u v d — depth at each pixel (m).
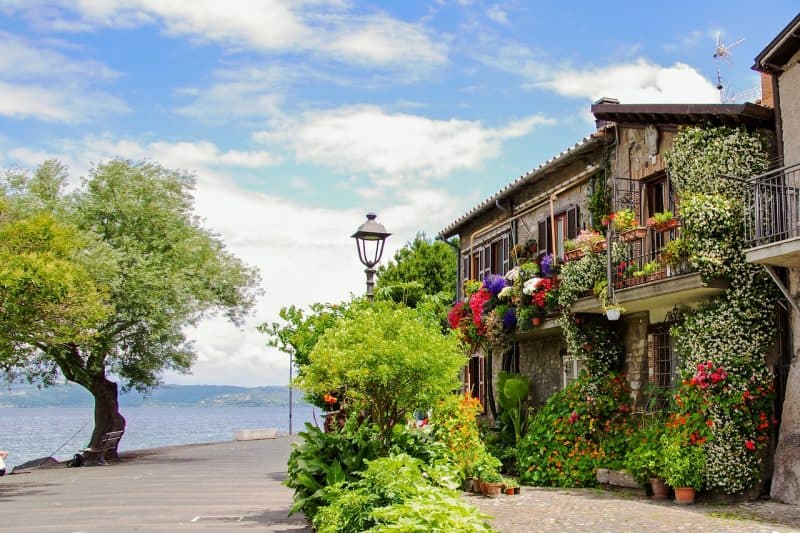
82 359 30.55
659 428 14.16
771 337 12.86
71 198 30.72
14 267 18.06
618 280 15.31
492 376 23.28
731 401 12.62
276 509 13.59
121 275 28.45
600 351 16.66
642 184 16.09
